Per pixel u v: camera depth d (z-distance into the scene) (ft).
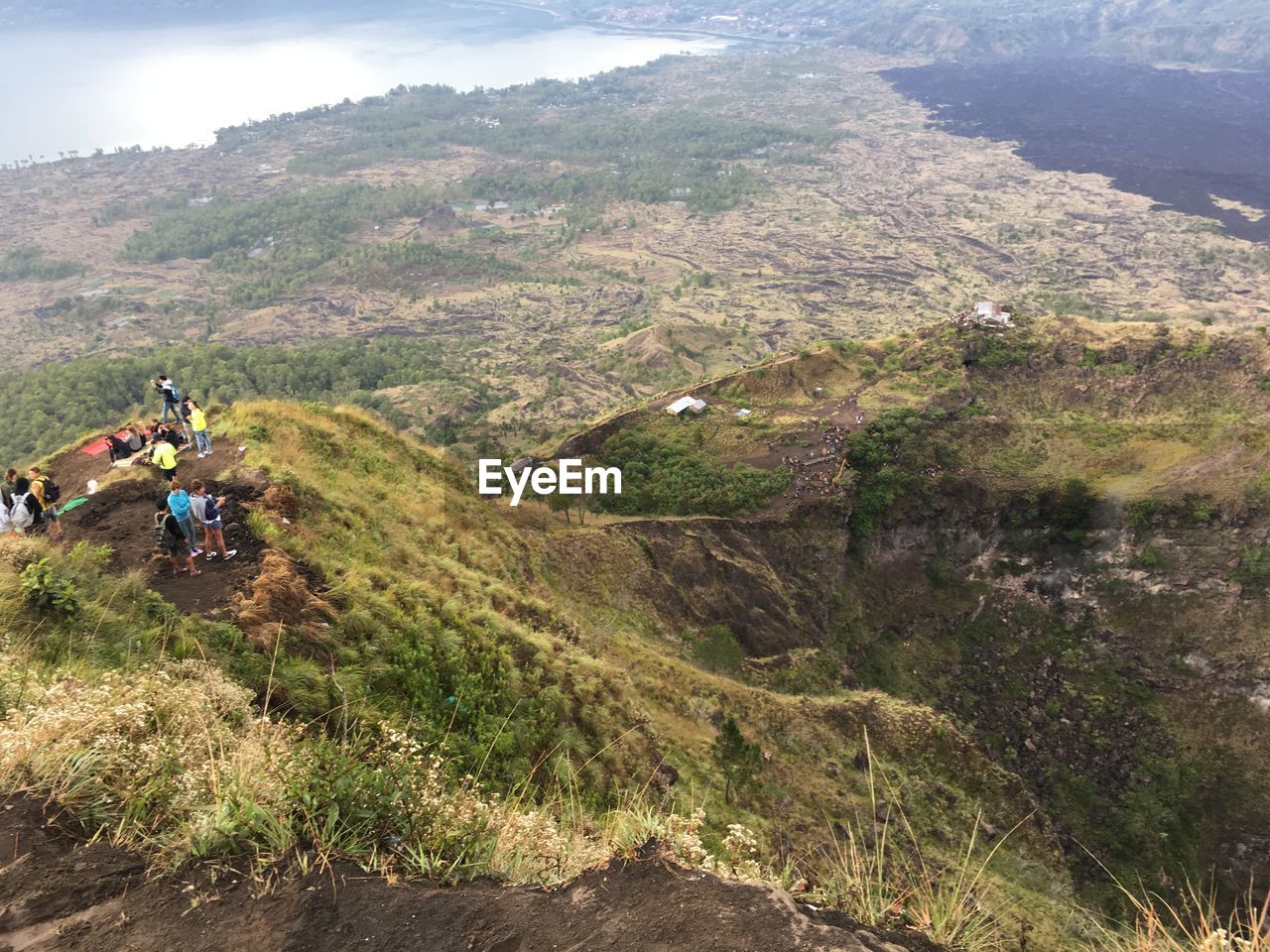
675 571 165.89
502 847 18.25
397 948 13.71
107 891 15.01
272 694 38.70
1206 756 162.50
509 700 56.29
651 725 76.28
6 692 24.53
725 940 13.12
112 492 63.93
